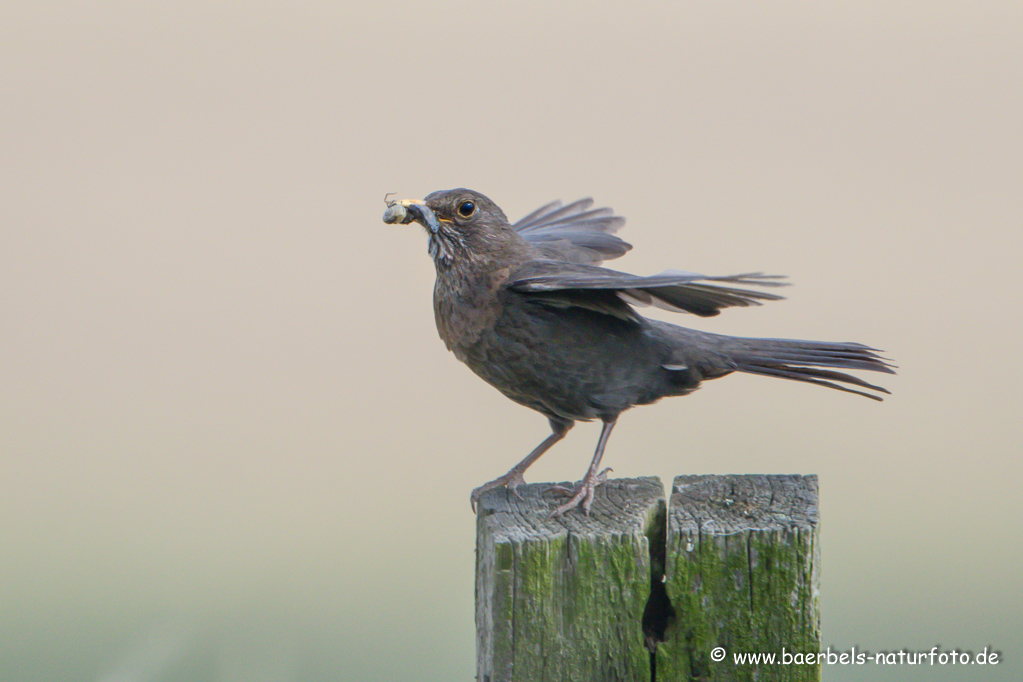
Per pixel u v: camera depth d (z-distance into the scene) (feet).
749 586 22.26
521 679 22.80
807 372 31.30
